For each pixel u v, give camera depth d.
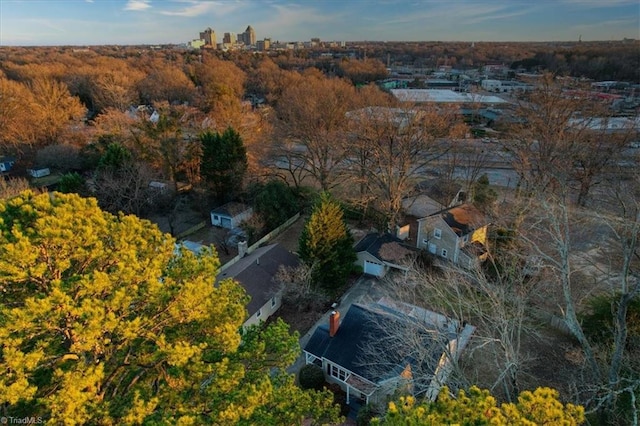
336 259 26.19
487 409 7.86
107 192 36.50
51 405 7.93
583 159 33.62
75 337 8.67
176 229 38.41
